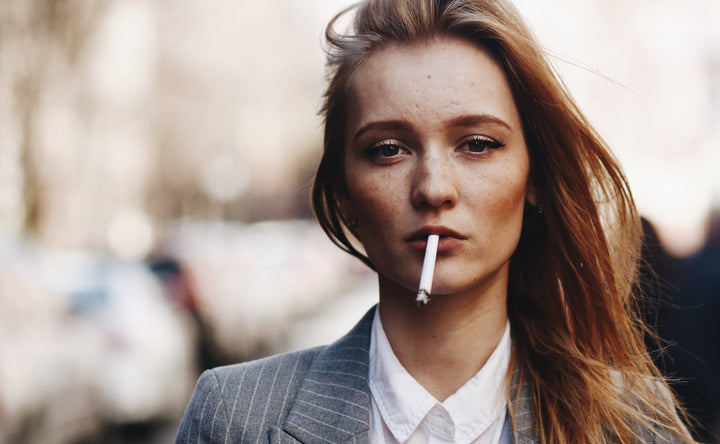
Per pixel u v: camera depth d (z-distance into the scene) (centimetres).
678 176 476
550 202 149
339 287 1747
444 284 131
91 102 1102
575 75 531
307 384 145
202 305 799
